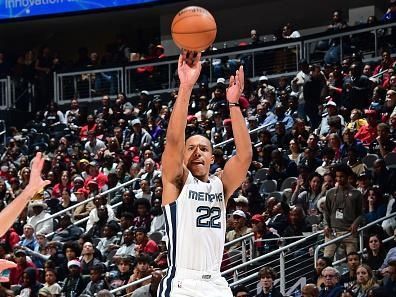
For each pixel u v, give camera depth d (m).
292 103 29.95
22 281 22.70
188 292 10.34
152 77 36.97
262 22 40.75
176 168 10.37
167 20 41.81
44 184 8.45
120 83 37.53
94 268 21.50
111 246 23.75
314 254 19.86
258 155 27.06
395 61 30.30
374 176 22.52
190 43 10.21
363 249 20.02
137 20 42.91
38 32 44.91
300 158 25.61
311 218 21.97
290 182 24.58
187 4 40.31
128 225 24.61
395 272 17.38
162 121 32.09
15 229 27.34
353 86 28.62
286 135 27.41
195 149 10.66
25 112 39.41
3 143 37.78
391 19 31.30
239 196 23.17
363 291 17.59
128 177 28.75
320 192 22.88
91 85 38.06
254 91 32.47
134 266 21.89
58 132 35.31
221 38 41.69
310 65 32.53
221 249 10.59
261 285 18.95
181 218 10.42
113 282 21.59
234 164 10.91
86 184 28.86
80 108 36.12
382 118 26.48
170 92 36.28
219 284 10.48
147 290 19.16
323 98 28.92
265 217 22.62
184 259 10.41
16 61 44.91
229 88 11.09
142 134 31.44
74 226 26.03
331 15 39.16
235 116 10.98
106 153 30.67
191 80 10.29
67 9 41.19
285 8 40.19
